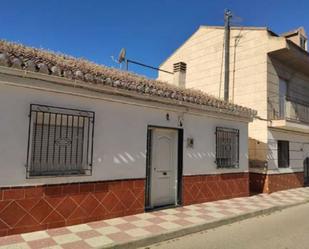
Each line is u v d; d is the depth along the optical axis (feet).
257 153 40.73
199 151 29.48
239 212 26.04
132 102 23.47
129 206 23.36
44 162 19.30
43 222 18.83
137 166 24.02
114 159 22.56
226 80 44.01
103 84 20.99
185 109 27.53
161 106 25.52
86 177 20.93
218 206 28.32
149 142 26.45
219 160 31.58
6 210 17.44
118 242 17.34
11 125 17.78
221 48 48.34
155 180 26.71
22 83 17.83
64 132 20.24
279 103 42.88
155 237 18.89
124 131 23.30
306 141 48.75
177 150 28.25
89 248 16.30
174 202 28.02
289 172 43.73
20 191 17.97
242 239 19.89
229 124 32.83
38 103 18.86
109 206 22.13
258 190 39.83
